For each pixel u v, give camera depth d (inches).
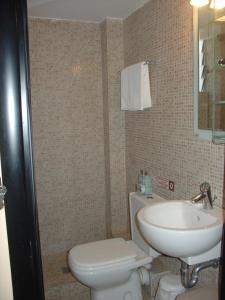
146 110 87.6
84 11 91.0
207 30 58.9
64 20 97.9
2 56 24.8
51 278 86.7
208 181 61.7
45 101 98.7
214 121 55.7
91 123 105.2
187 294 54.4
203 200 59.8
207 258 53.0
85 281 67.1
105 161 108.0
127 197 105.5
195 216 58.6
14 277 27.3
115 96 100.8
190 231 46.5
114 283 70.0
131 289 75.2
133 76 84.9
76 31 99.6
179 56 68.8
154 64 80.8
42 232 103.2
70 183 105.0
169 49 72.9
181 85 68.9
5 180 26.1
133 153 98.3
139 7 87.2
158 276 78.4
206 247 49.4
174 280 67.6
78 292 84.5
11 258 27.0
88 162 106.6
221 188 58.0
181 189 71.7
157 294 68.9
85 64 101.9
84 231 108.8
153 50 80.7
